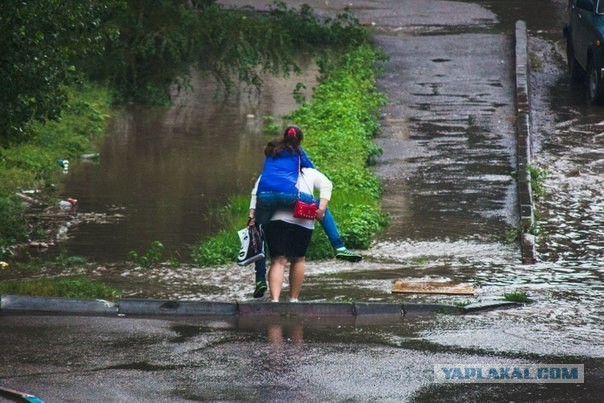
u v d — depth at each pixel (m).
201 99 70.81
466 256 41.22
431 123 64.31
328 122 62.59
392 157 57.91
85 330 30.56
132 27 69.50
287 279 37.94
